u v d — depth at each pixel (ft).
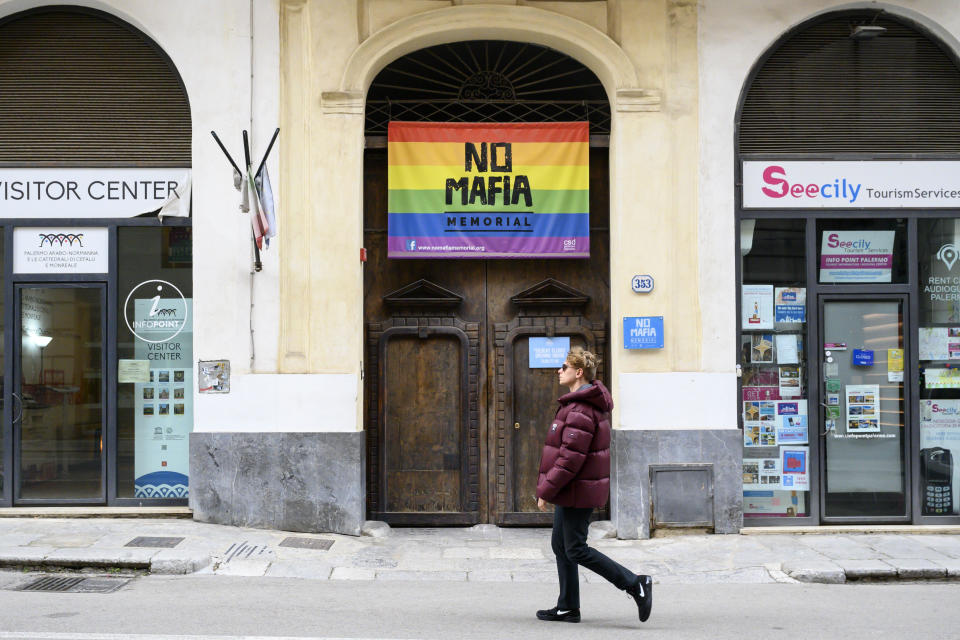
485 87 30.17
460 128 29.73
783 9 29.09
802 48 29.63
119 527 26.78
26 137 29.09
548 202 29.73
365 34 28.84
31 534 25.55
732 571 24.03
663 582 23.22
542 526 29.86
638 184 28.68
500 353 30.14
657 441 28.27
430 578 23.35
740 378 28.91
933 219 29.60
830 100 29.55
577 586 18.33
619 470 28.22
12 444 28.66
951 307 29.58
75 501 28.66
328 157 28.43
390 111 30.14
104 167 29.01
